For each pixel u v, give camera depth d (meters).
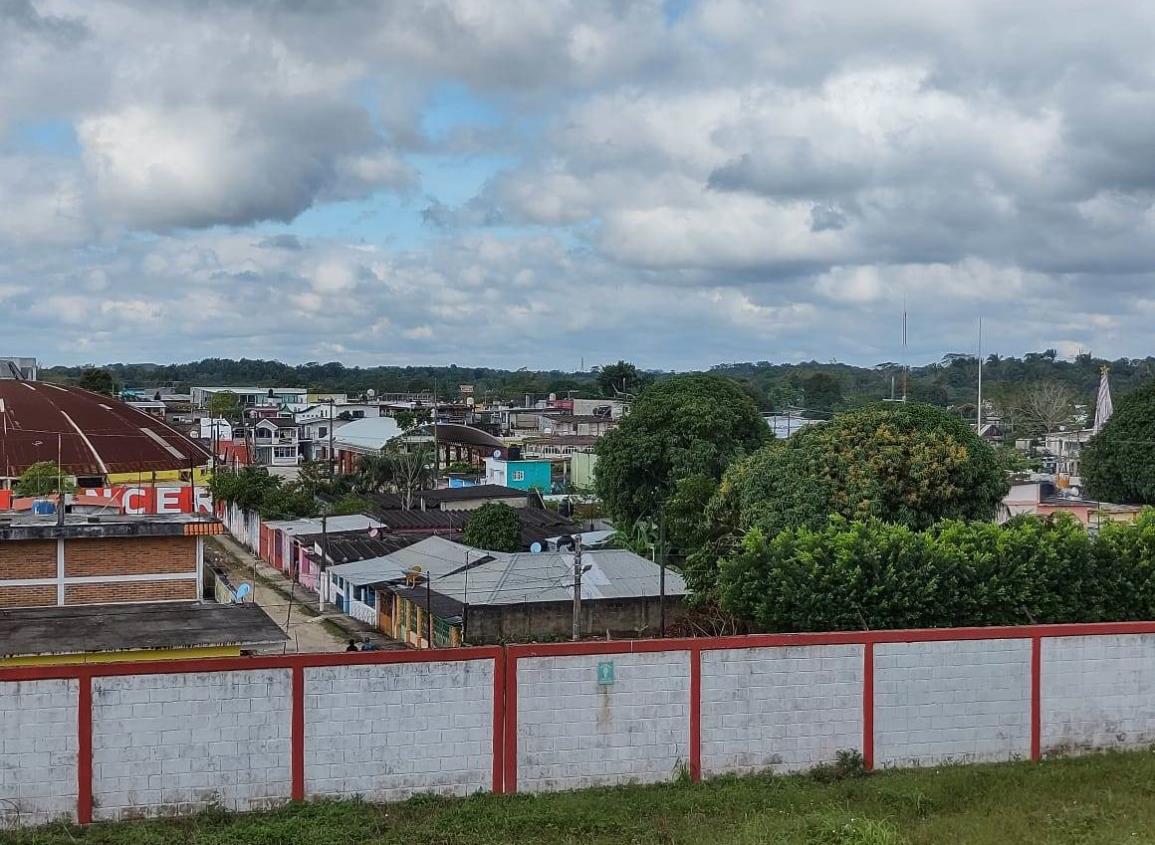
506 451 92.88
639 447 52.91
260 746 16.97
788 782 18.33
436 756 17.66
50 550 26.91
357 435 111.75
